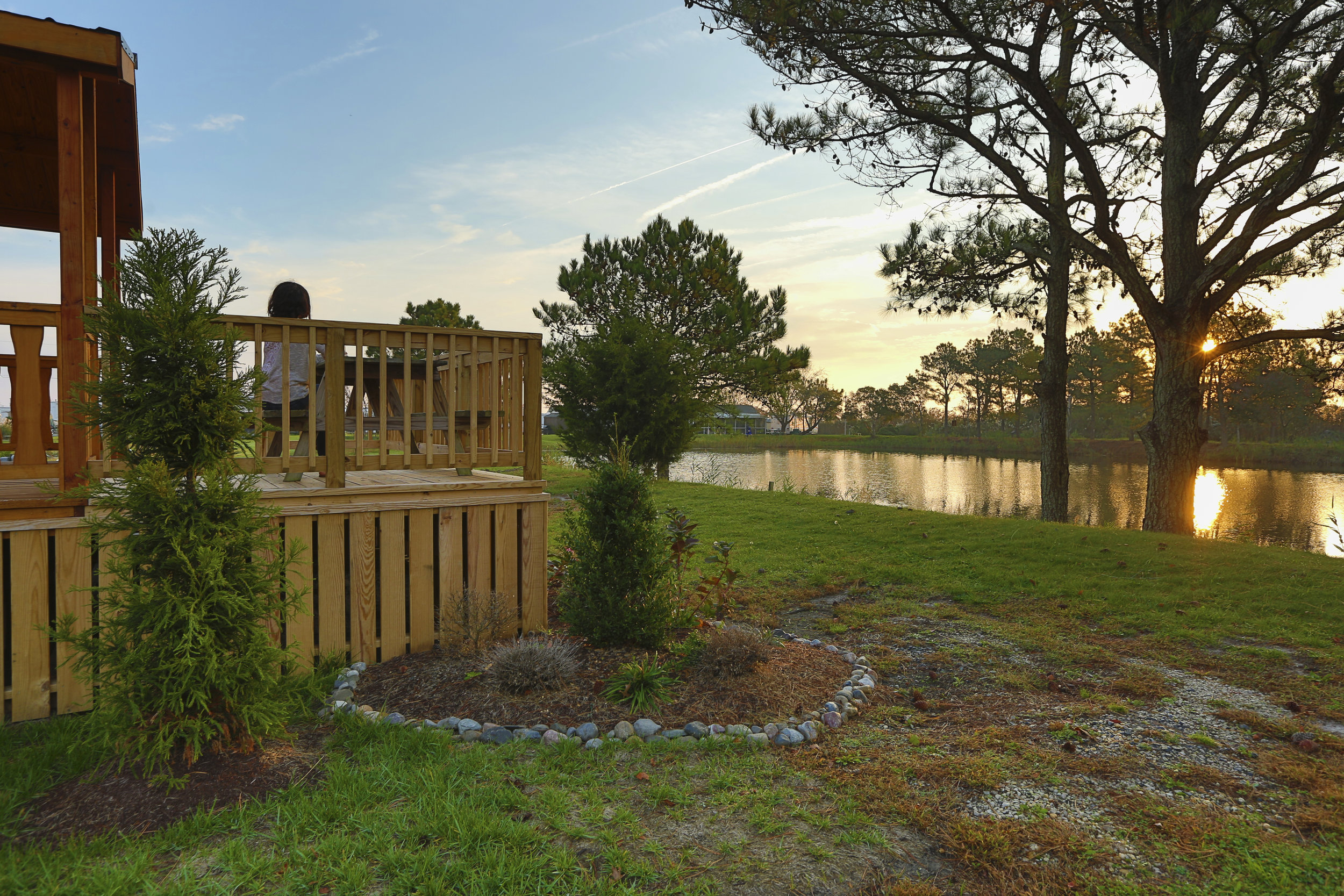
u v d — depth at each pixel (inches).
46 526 159.3
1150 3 368.5
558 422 805.2
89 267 186.2
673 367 770.2
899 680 195.3
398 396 248.2
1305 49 428.1
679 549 225.6
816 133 498.3
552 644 181.6
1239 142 438.9
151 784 123.8
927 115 481.4
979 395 3804.1
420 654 196.2
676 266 965.2
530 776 131.9
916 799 125.6
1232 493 1234.0
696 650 182.5
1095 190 469.4
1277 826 116.8
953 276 641.6
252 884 99.5
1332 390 591.8
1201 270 477.1
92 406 128.0
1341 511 995.3
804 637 235.5
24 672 158.1
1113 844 111.0
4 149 248.5
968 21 426.9
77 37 164.4
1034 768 137.4
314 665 183.6
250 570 136.9
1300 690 182.2
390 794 124.6
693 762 140.3
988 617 258.7
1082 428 3570.4
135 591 127.3
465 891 97.7
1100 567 325.1
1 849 107.7
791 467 1808.6
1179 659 208.1
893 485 1341.0
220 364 135.3
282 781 127.9
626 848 109.7
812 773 136.1
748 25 428.8
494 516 210.7
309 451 189.3
